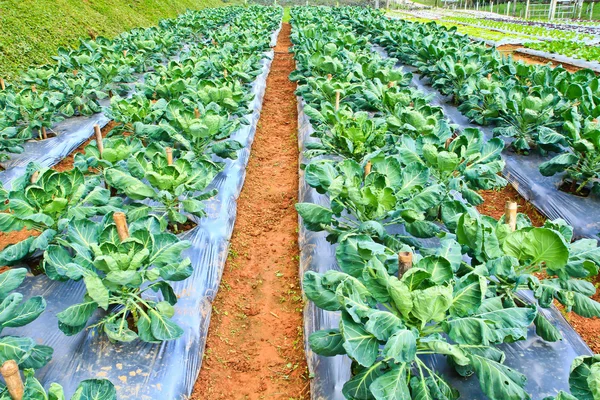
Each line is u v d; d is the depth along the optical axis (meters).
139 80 14.66
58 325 4.46
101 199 5.65
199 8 42.12
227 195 7.57
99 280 3.97
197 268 5.75
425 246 5.90
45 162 9.16
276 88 16.56
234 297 6.04
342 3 67.12
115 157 6.49
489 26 33.22
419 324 3.59
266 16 30.61
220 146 7.66
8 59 13.81
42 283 5.32
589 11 47.69
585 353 4.41
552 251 3.90
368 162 5.50
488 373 3.48
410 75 11.23
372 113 10.24
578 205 7.09
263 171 9.82
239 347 5.29
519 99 8.96
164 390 4.15
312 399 4.35
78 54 13.73
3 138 8.77
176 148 7.70
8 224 5.18
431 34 17.89
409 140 6.32
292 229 7.53
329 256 5.92
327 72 11.62
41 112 9.38
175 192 5.66
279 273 6.52
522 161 8.54
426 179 5.36
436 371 4.00
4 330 4.64
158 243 4.55
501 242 4.23
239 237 7.30
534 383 3.99
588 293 4.09
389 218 6.26
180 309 5.05
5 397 3.29
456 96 11.67
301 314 5.66
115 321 4.52
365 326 3.31
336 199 5.18
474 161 6.46
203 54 14.08
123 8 25.88
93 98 11.70
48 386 4.05
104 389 3.36
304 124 11.05
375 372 3.62
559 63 18.91
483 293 3.40
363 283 3.69
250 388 4.76
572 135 6.98
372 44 20.55
